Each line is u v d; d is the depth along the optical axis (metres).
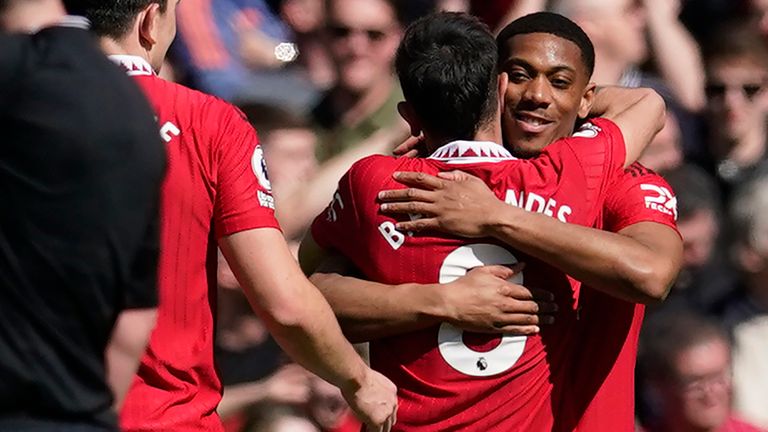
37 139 11.49
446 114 14.91
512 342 14.85
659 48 26.23
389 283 15.01
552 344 15.05
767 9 26.84
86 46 11.84
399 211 14.85
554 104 15.17
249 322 20.39
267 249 14.28
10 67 11.66
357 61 23.38
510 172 14.88
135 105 11.76
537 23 15.35
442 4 24.72
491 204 14.66
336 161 22.59
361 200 15.05
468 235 14.69
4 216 11.53
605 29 25.48
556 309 14.96
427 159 15.05
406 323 14.80
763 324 22.19
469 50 14.91
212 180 14.20
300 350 14.52
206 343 14.48
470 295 14.65
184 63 24.89
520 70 15.20
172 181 14.05
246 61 25.00
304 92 24.31
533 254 14.55
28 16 13.90
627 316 15.27
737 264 22.61
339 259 15.45
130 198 11.64
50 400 11.64
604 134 15.40
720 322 22.08
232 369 20.31
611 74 25.59
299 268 14.47
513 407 14.91
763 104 26.08
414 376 15.02
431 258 14.83
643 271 14.40
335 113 23.42
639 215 14.99
